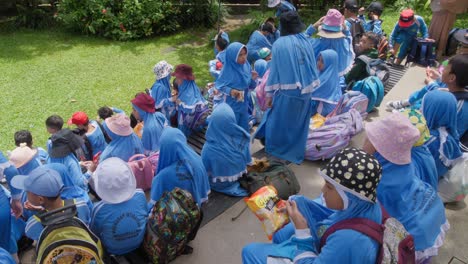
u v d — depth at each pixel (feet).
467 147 13.88
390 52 25.38
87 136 15.83
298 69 14.46
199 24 36.42
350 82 20.35
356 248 6.95
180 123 18.60
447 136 12.59
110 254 10.90
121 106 23.13
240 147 13.79
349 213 7.42
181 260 11.71
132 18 33.37
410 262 7.44
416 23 24.27
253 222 13.20
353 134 16.28
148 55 30.48
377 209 7.48
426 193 10.30
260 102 19.10
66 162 12.53
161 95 19.08
